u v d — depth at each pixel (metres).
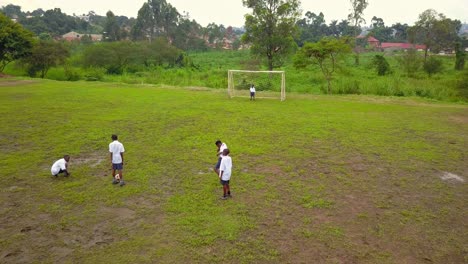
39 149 13.82
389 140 15.88
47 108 21.52
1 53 41.44
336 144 15.12
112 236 7.86
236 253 7.23
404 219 8.76
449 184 11.05
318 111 22.58
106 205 9.32
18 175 11.22
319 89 38.59
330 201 9.67
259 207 9.27
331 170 12.07
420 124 19.30
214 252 7.27
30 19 136.12
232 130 17.17
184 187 10.51
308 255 7.20
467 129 18.28
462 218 8.88
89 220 8.53
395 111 23.33
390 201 9.77
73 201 9.50
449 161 13.16
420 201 9.80
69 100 24.59
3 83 33.72
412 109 24.31
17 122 17.88
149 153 13.58
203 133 16.55
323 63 44.16
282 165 12.50
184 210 9.05
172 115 20.36
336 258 7.12
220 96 28.61
